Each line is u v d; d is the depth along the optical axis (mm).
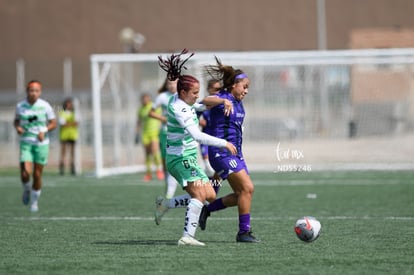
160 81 83812
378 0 166125
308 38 169125
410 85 81562
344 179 65688
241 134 32094
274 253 28703
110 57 71938
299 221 31078
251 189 31453
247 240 31672
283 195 53531
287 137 82562
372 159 79125
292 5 169750
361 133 81500
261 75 82562
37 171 45219
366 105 81562
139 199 52062
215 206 32656
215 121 31656
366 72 81500
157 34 172250
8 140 93688
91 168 84812
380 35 159000
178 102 30219
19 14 174875
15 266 26516
